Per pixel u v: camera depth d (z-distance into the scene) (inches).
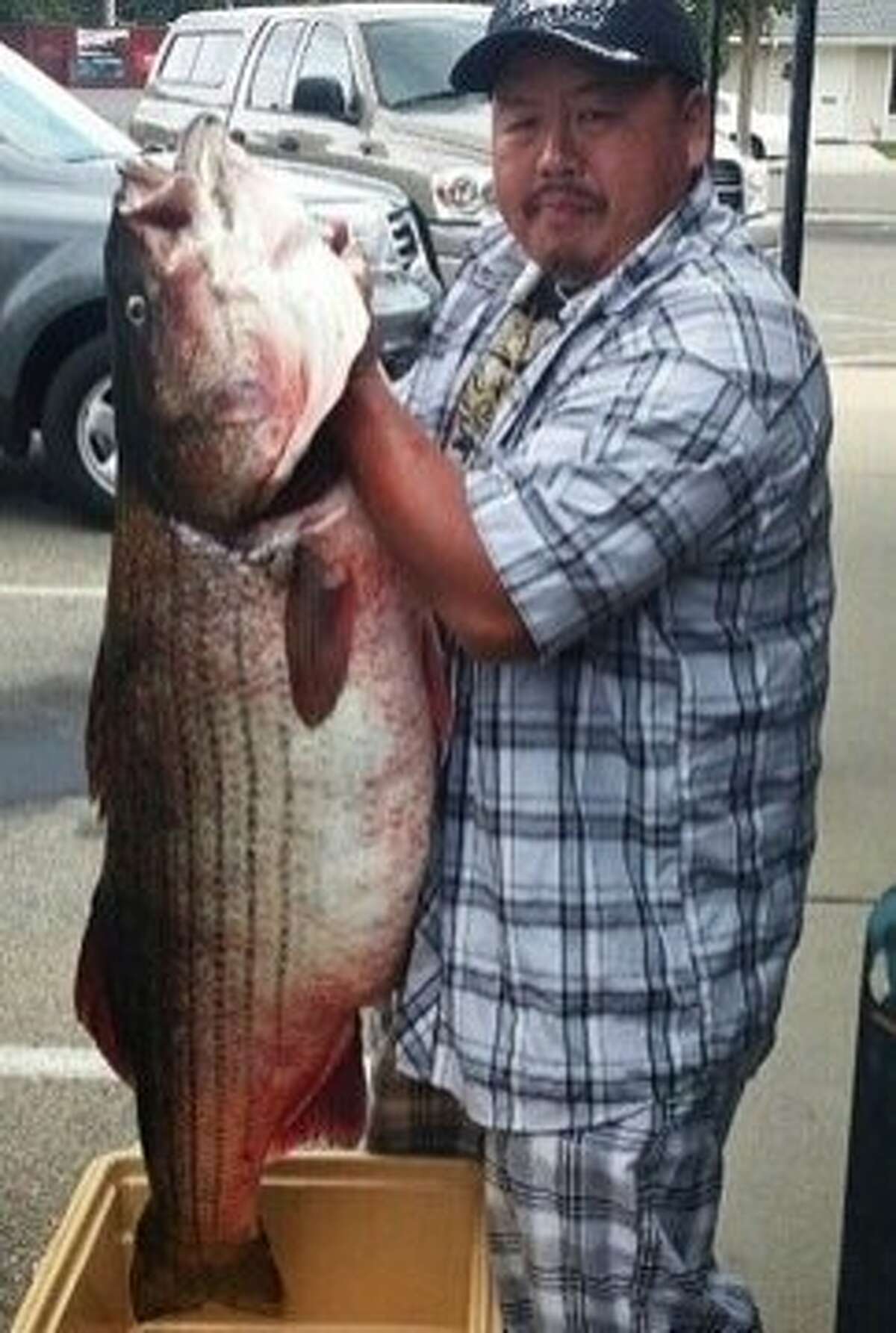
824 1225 145.4
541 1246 93.7
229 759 88.6
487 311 98.1
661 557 85.9
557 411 87.8
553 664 89.3
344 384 83.3
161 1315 96.8
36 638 288.8
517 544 84.5
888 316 697.0
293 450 83.5
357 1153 101.7
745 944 92.5
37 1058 170.6
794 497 89.3
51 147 347.9
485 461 90.6
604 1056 90.4
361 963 91.7
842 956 185.8
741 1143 155.9
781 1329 133.5
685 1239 95.5
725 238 90.6
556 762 89.8
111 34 1769.2
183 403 84.0
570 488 85.0
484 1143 100.7
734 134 790.5
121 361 86.0
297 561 85.8
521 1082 91.1
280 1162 101.2
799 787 94.3
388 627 87.9
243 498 84.5
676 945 90.4
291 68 532.1
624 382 86.3
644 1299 93.8
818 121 2133.4
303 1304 102.3
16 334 340.8
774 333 87.4
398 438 84.9
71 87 1644.9
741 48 1357.0
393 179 493.7
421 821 90.7
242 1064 92.7
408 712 89.1
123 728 90.7
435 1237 101.9
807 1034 171.8
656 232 89.7
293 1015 92.2
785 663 91.8
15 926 196.1
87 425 347.3
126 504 88.4
